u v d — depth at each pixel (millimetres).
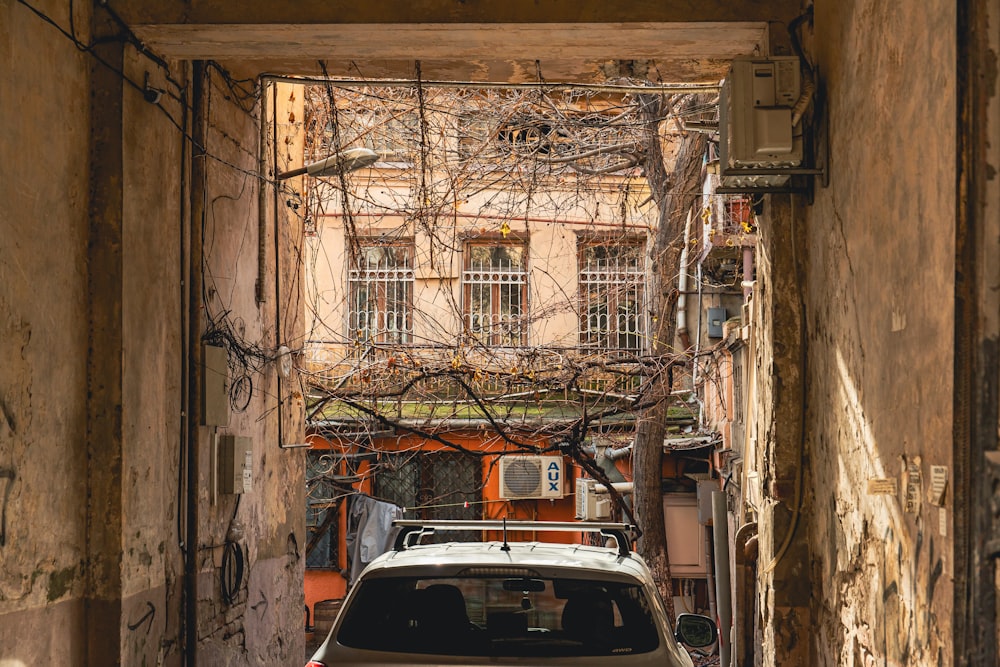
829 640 5277
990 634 3131
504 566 5055
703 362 15766
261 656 8633
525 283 17000
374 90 11375
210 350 7109
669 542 15938
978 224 3172
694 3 5883
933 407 3678
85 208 5680
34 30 5133
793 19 5852
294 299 10000
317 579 16531
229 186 7812
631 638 4934
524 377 12727
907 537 3980
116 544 5609
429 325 16734
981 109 3162
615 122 13180
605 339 16766
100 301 5691
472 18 5910
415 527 6367
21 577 4844
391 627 4945
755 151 5422
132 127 5930
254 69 7742
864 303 4648
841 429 5070
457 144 13828
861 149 4703
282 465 9469
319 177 10961
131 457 5801
